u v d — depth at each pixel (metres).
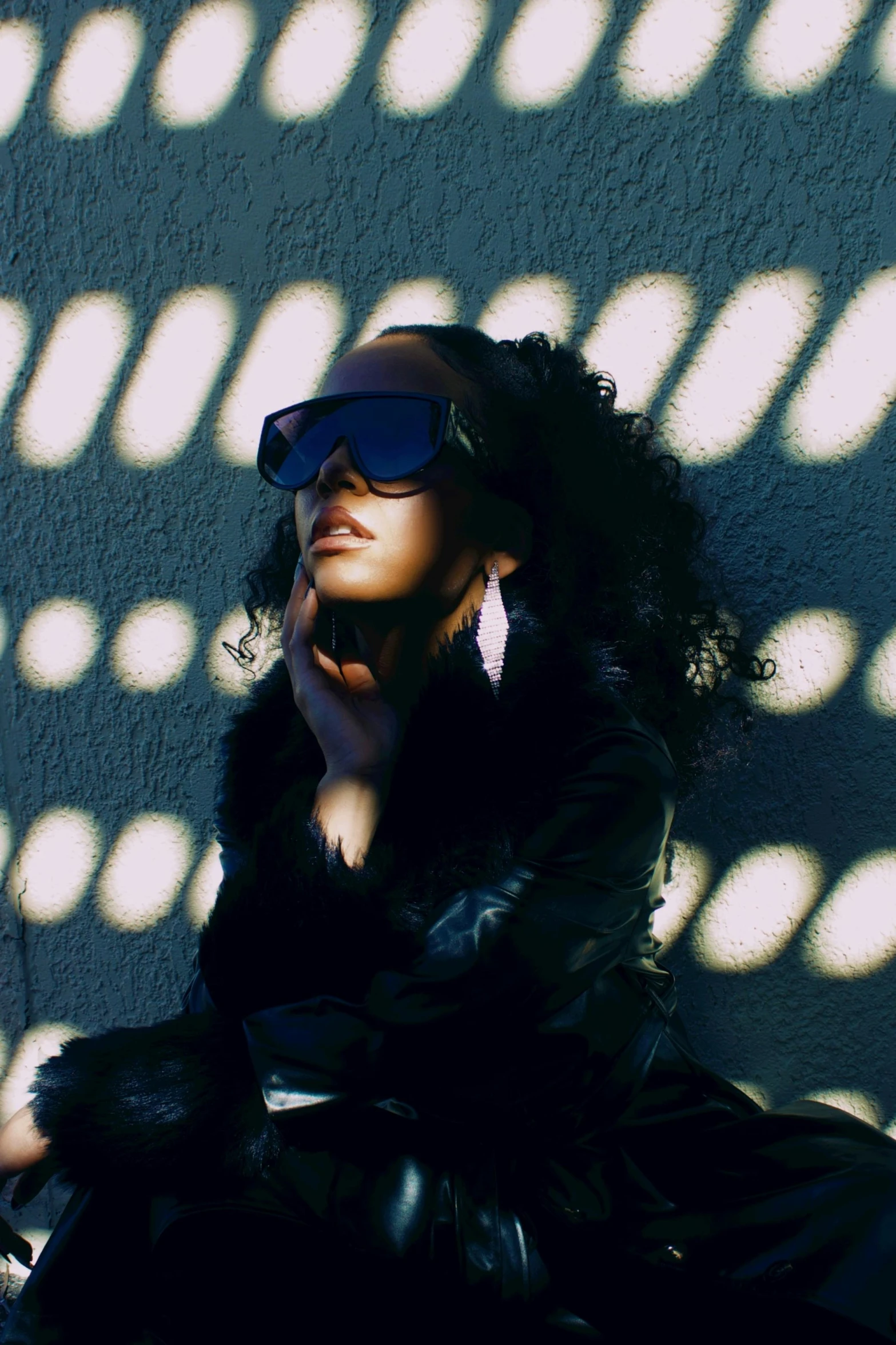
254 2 1.51
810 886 1.50
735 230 1.41
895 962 1.49
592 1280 1.09
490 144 1.47
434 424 1.14
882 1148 1.16
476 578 1.21
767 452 1.45
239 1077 1.07
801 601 1.45
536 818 1.04
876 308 1.38
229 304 1.59
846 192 1.37
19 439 1.69
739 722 1.49
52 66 1.58
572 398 1.34
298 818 1.16
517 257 1.49
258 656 1.63
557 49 1.43
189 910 1.73
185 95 1.55
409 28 1.47
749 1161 1.16
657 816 1.09
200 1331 1.06
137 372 1.64
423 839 1.07
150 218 1.59
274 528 1.62
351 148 1.52
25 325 1.67
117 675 1.71
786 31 1.35
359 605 1.22
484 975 1.01
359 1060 1.02
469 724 1.09
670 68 1.40
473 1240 1.03
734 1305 1.06
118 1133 1.07
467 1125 1.07
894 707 1.44
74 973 1.80
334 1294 1.07
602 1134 1.16
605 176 1.44
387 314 1.55
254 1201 1.05
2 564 1.73
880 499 1.42
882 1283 1.00
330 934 1.08
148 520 1.67
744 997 1.55
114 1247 1.18
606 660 1.21
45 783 1.76
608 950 1.10
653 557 1.35
